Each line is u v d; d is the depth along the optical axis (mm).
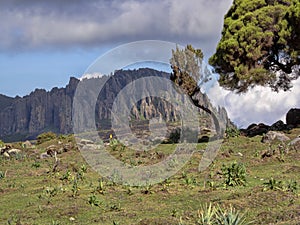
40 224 13891
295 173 19969
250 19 32188
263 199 14859
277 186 16469
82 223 13875
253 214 13312
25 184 20281
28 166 25750
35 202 16625
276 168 21297
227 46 32062
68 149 29422
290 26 31000
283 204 14305
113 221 13406
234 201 14797
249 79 32156
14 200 17156
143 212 14820
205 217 11844
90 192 18031
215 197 16031
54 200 16812
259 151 25828
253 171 21203
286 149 24094
